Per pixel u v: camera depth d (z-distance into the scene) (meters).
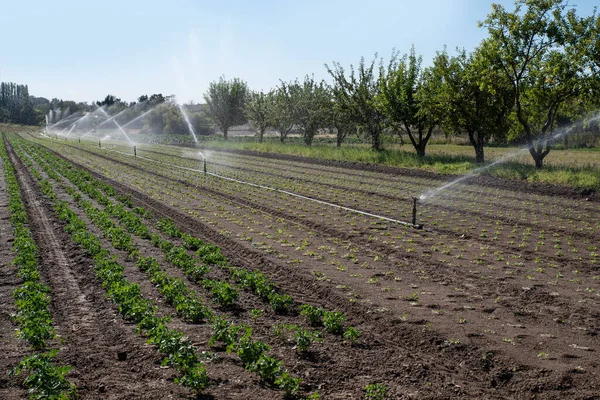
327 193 27.83
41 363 7.61
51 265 14.99
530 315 10.99
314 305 11.80
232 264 15.08
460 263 14.82
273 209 23.50
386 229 19.34
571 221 20.22
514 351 9.25
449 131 39.00
